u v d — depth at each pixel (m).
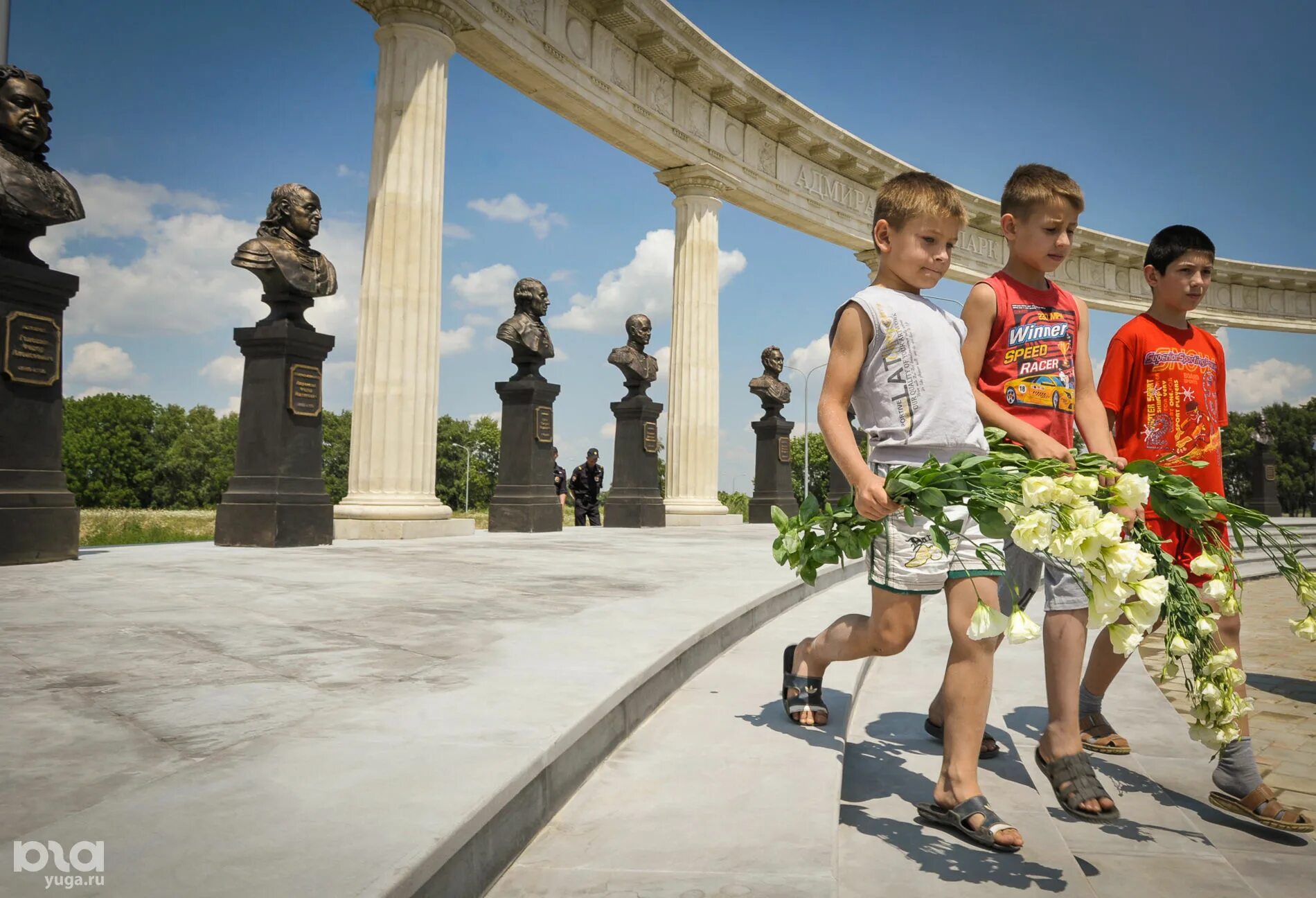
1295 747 3.77
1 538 6.16
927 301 2.52
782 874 1.72
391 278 11.10
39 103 6.45
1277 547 2.26
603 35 15.54
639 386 16.19
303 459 8.67
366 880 1.30
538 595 4.87
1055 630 2.56
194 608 4.25
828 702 3.14
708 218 18.00
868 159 22.34
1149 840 2.46
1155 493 2.29
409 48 11.31
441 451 103.88
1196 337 3.21
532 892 1.66
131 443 90.50
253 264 8.34
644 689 2.92
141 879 1.29
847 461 2.23
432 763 1.89
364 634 3.54
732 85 18.12
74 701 2.45
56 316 6.52
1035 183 2.74
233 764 1.88
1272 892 2.14
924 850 2.14
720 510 17.64
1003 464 2.13
